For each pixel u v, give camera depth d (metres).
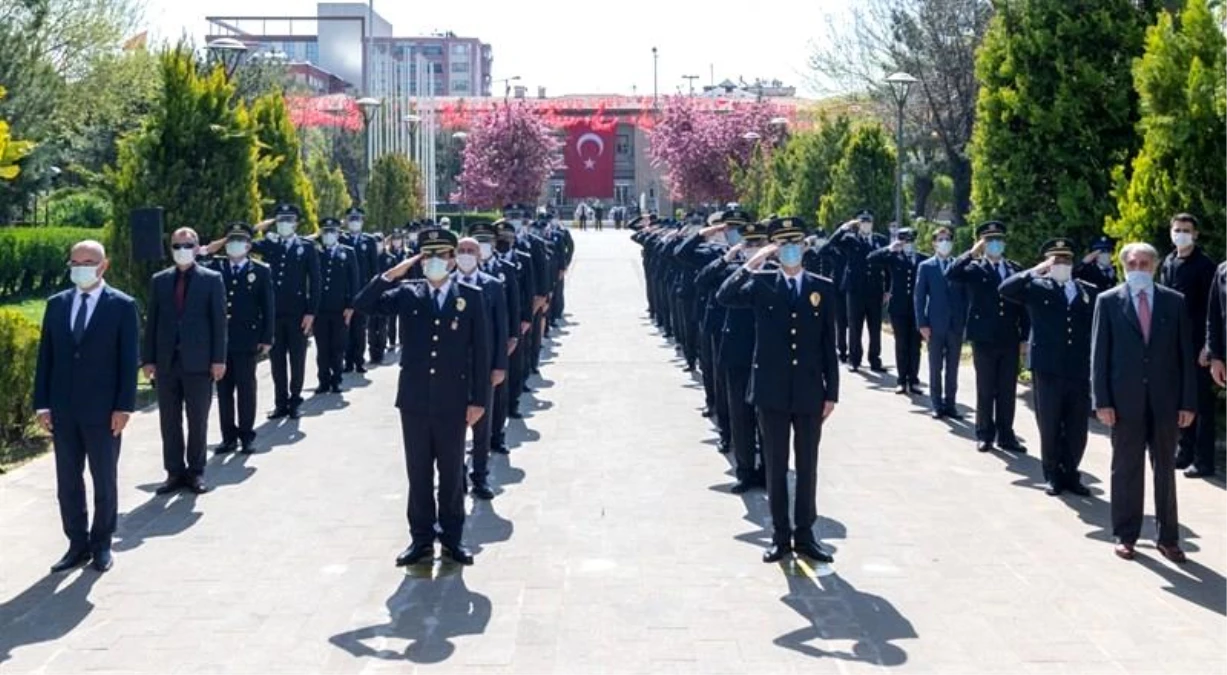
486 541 8.47
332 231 15.65
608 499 9.67
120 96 32.56
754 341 9.30
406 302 7.99
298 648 6.42
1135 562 7.97
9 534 8.73
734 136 50.62
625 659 6.23
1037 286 9.90
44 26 28.23
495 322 9.49
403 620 6.85
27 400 12.03
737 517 9.11
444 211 62.22
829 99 35.16
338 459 11.29
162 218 14.20
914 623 6.78
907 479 10.41
